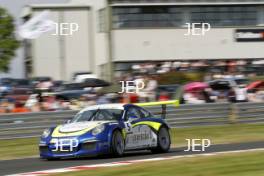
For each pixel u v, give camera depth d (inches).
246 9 5374.0
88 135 1291.8
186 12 5329.7
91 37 5561.0
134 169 1010.7
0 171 1147.3
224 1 5329.7
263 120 2305.6
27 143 1819.6
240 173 946.1
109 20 5206.7
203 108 2191.2
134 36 5280.5
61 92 2844.5
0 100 2349.9
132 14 5260.8
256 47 5383.9
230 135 1940.2
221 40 5324.8
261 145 1612.9
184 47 5305.1
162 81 3555.6
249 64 4581.7
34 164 1261.1
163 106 1622.8
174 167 1022.4
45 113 1983.3
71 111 2039.9
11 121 1913.1
